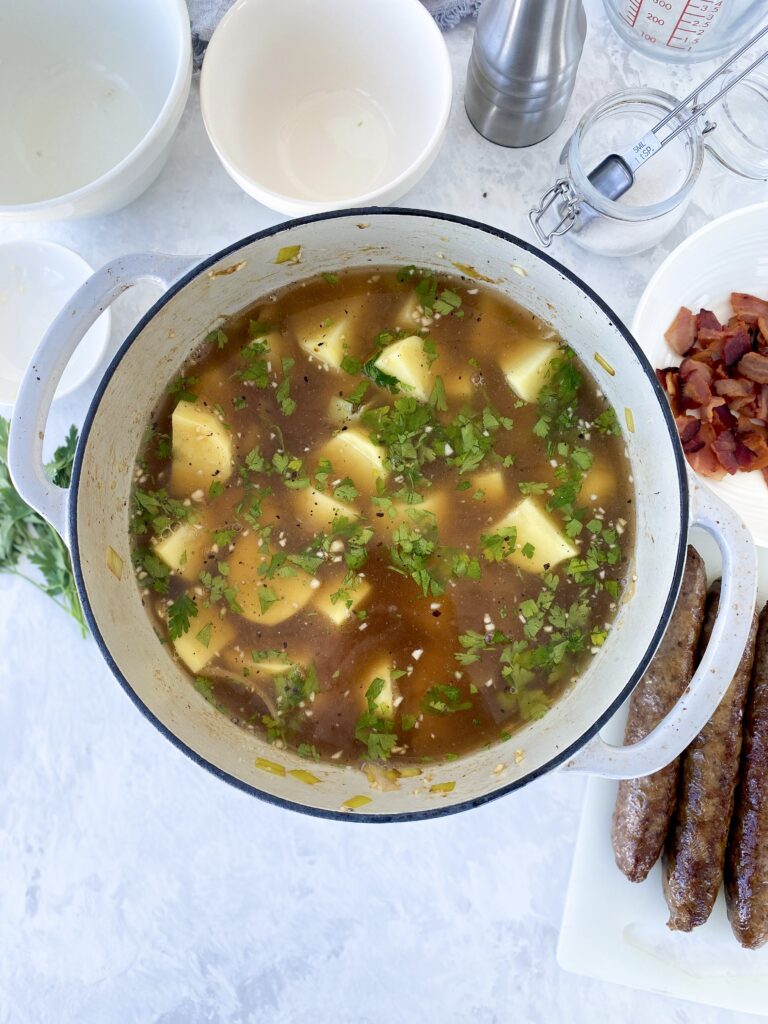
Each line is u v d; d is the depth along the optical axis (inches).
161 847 18.2
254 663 15.6
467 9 18.5
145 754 18.2
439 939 18.1
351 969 18.1
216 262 14.4
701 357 17.9
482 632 15.6
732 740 16.3
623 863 16.7
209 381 16.1
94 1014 18.2
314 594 15.7
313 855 18.1
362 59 18.1
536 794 18.0
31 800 18.3
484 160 18.5
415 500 15.9
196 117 18.6
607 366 15.5
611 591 15.7
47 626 18.4
